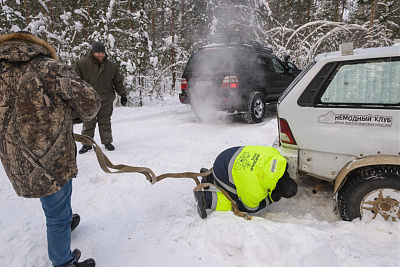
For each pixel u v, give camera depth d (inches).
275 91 299.0
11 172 61.9
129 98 383.9
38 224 99.9
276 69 301.6
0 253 83.4
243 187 97.0
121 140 225.9
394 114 87.2
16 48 58.6
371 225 89.0
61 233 69.7
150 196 123.3
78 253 79.4
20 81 58.2
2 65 59.0
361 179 91.4
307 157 102.7
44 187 62.6
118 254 84.7
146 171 95.3
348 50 96.5
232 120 296.0
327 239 85.6
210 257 82.3
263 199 102.8
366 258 76.3
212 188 118.3
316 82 98.1
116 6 410.6
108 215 106.5
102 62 174.4
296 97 101.0
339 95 95.3
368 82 91.6
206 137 228.8
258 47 289.4
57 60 64.2
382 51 91.4
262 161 95.4
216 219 95.4
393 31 435.2
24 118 58.7
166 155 180.1
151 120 304.7
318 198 120.8
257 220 94.6
